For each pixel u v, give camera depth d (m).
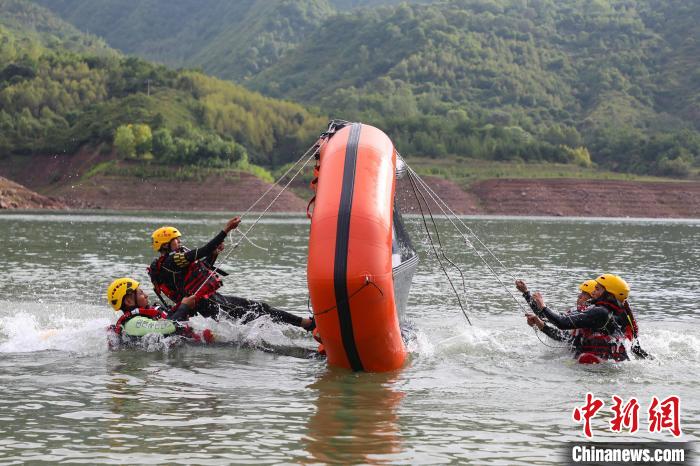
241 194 119.12
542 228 64.38
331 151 11.24
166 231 12.61
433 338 12.84
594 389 9.65
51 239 39.00
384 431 7.75
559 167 166.12
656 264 29.58
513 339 12.88
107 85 188.38
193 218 75.56
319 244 10.20
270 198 119.25
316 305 10.16
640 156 182.25
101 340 12.11
